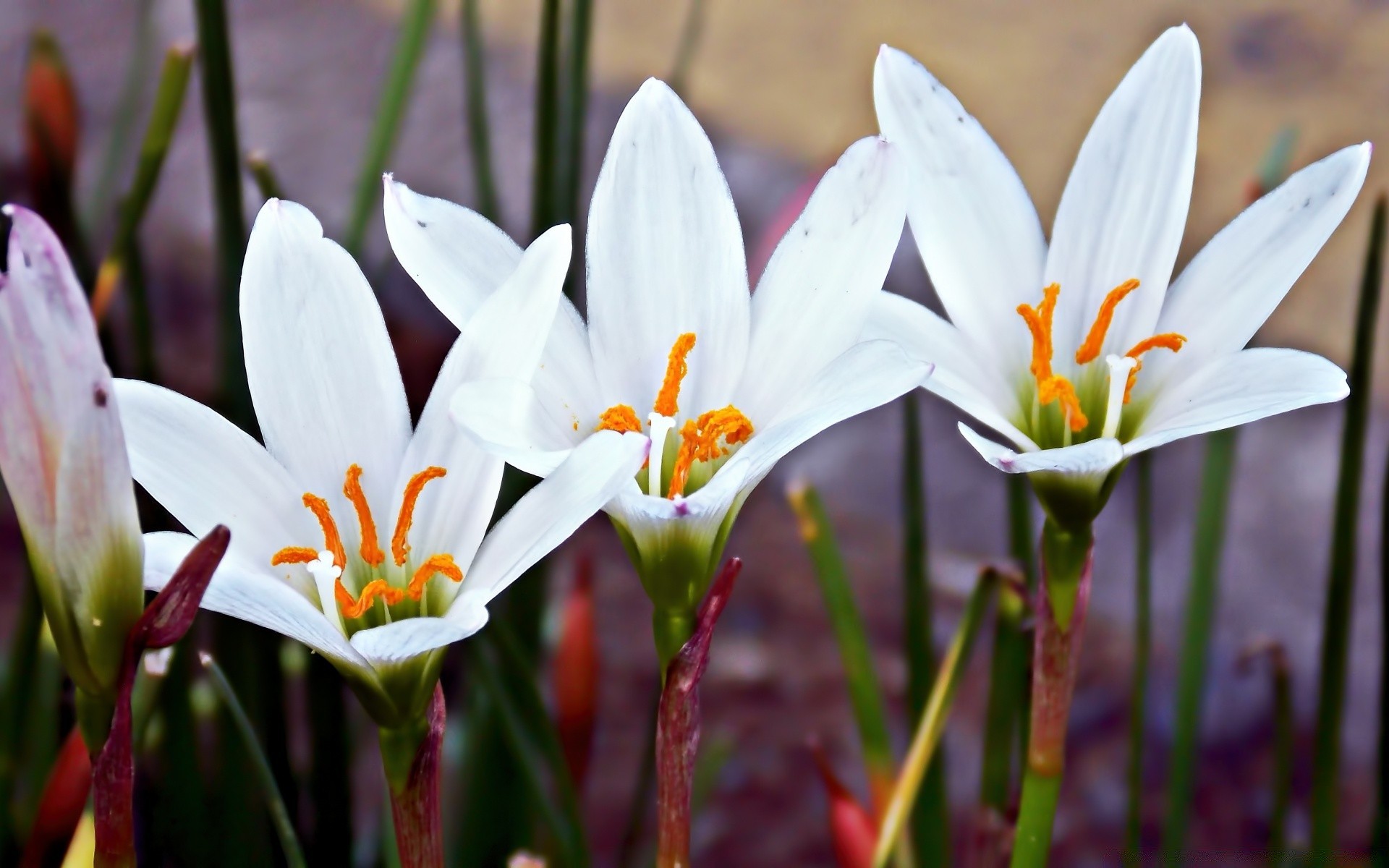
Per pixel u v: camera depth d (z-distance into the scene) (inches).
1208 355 19.7
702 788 23.2
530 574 22.4
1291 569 32.9
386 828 21.5
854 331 19.1
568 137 22.6
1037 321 19.7
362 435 19.1
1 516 31.0
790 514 34.9
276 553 18.8
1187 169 19.8
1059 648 19.6
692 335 19.1
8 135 36.3
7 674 22.0
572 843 21.4
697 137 19.2
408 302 34.0
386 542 19.0
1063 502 19.4
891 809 21.1
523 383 18.4
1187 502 34.4
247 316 18.9
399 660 18.5
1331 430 35.5
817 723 29.6
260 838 21.9
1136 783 22.1
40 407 17.9
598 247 19.2
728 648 31.2
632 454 18.1
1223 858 26.5
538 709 21.3
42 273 17.8
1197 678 22.5
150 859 21.8
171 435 18.7
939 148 20.0
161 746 21.9
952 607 32.1
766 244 22.1
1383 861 22.0
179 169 37.4
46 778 22.0
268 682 21.7
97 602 18.1
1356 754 30.1
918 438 22.0
